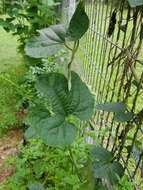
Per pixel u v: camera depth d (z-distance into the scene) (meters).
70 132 0.28
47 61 0.69
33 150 0.50
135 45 0.33
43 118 0.28
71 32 0.26
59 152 0.45
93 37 0.53
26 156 0.52
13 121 0.80
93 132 0.45
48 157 0.47
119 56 0.35
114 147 0.38
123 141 0.34
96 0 0.51
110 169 0.33
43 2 0.81
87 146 0.43
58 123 0.28
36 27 0.86
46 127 0.28
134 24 0.31
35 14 0.84
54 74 0.28
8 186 0.56
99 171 0.32
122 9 0.33
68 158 0.44
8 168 0.64
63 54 0.54
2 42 1.45
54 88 0.28
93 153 0.33
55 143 0.27
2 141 0.76
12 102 0.87
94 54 0.53
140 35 0.30
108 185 0.38
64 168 0.45
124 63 0.33
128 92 0.33
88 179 0.35
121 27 0.33
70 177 0.41
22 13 0.86
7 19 0.88
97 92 0.51
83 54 0.60
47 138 0.27
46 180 0.48
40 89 0.28
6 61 1.23
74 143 0.43
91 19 0.54
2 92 0.89
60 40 0.28
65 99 0.28
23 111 0.83
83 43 0.61
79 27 0.26
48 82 0.28
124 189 0.36
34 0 0.83
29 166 0.53
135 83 0.31
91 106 0.28
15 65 1.17
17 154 0.67
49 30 0.28
